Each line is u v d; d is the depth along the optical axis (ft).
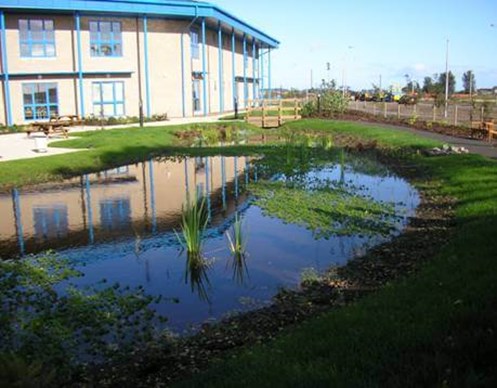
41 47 118.83
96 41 121.90
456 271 21.83
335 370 14.11
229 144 89.40
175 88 129.90
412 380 13.14
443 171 51.83
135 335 21.35
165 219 40.91
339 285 25.71
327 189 49.52
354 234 34.78
